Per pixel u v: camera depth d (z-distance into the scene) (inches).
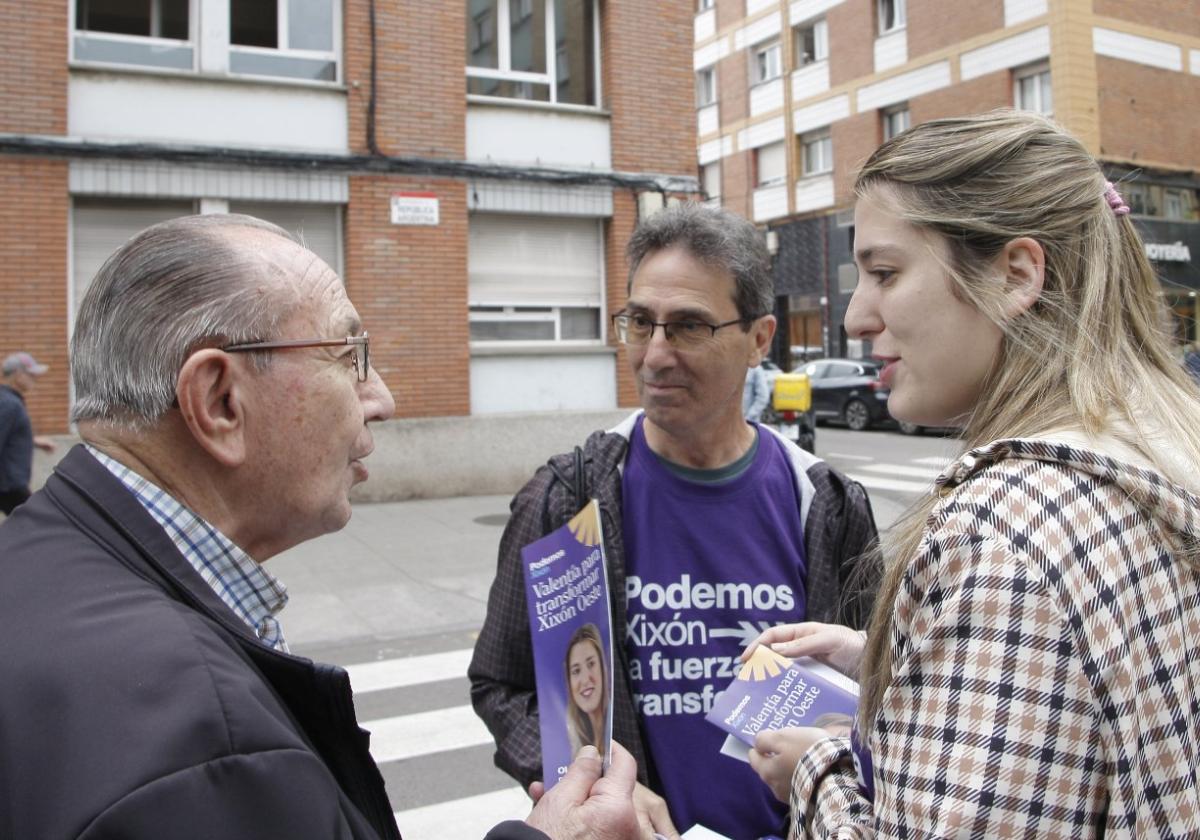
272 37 363.9
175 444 42.9
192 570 41.1
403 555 291.6
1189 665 33.4
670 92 422.9
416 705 178.4
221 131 350.9
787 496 71.4
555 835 46.1
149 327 41.8
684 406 69.4
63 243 326.0
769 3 896.3
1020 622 32.0
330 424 45.8
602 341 421.1
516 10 406.6
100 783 31.7
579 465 70.9
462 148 386.9
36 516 40.8
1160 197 690.2
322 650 210.8
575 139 408.5
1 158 317.7
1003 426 38.5
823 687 54.7
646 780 63.7
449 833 130.0
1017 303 39.2
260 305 43.1
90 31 337.7
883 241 41.9
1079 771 31.2
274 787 33.7
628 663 66.7
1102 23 663.8
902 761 33.8
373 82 370.9
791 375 453.1
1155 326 41.2
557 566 56.7
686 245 69.6
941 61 737.0
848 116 820.0
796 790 45.6
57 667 34.6
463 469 387.2
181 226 44.4
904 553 39.2
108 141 331.0
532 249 407.5
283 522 45.9
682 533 69.0
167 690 34.0
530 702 67.7
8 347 318.3
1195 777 32.9
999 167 40.2
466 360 388.5
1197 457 36.5
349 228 369.7
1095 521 33.3
